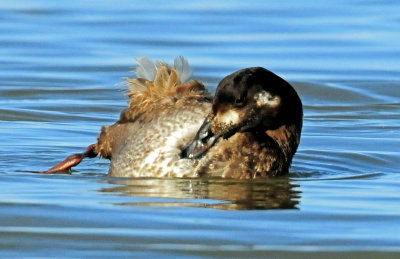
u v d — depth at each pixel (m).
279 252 10.40
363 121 19.08
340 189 13.24
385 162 15.46
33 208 11.84
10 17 28.50
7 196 12.45
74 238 10.77
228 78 13.51
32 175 14.00
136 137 13.99
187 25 27.80
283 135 13.96
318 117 19.47
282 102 13.70
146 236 10.83
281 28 27.58
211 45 25.48
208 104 13.98
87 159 15.59
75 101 20.39
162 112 13.99
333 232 11.05
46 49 25.02
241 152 13.70
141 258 10.20
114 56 24.27
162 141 13.71
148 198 12.45
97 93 21.11
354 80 22.41
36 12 29.20
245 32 27.11
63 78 22.27
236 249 10.47
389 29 27.33
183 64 15.14
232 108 13.47
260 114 13.62
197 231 11.02
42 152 15.88
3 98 20.55
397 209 12.04
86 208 11.88
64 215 11.57
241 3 30.92
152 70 15.24
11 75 22.38
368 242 10.71
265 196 12.71
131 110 14.50
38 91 21.09
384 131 18.08
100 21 28.16
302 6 30.42
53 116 19.03
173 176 13.62
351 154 15.98
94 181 13.56
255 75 13.56
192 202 12.28
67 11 29.44
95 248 10.47
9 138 16.92
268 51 25.02
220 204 12.21
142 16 28.88
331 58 24.44
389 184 13.64
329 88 21.70
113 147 14.49
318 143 16.94
